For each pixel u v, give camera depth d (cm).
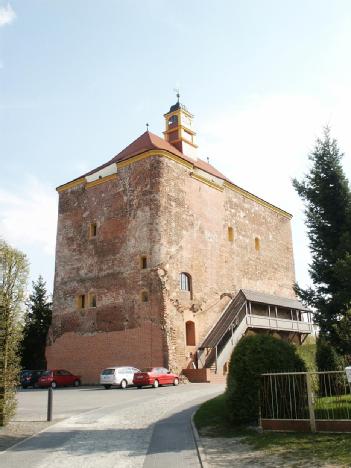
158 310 3406
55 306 4103
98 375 3616
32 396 2594
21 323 1546
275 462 895
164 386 3000
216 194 4347
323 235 1678
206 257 4003
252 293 4272
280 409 1195
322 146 1722
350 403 1249
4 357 1487
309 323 4628
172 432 1295
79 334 3847
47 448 1141
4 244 1552
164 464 942
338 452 912
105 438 1251
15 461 1012
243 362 1291
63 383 3559
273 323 4106
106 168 4075
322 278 1675
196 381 3306
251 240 4725
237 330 3669
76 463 980
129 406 1942
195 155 4566
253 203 4922
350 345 1594
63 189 4409
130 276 3638
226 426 1294
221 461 937
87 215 4125
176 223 3756
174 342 3391
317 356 1978
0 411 1462
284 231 5422
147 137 4288
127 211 3819
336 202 1672
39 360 4838
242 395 1273
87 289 3912
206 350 3644
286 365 1270
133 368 3184
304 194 1739
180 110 4491
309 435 1077
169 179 3797
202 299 3822
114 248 3819
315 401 1277
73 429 1408
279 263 5150
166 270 3528
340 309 1623
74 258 4100
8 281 1526
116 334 3591
